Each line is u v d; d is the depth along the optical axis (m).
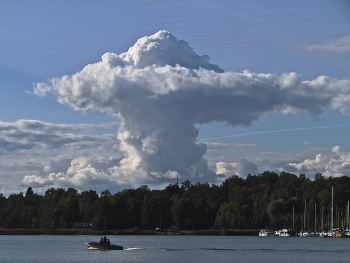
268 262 125.06
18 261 128.62
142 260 128.12
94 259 131.38
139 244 195.25
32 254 148.00
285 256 140.25
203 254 145.12
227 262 124.56
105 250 160.25
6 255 145.12
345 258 134.88
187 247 175.62
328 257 137.50
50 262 125.69
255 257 136.88
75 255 143.00
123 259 131.12
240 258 134.00
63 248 173.25
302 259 132.38
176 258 133.25
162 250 159.50
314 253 150.12
